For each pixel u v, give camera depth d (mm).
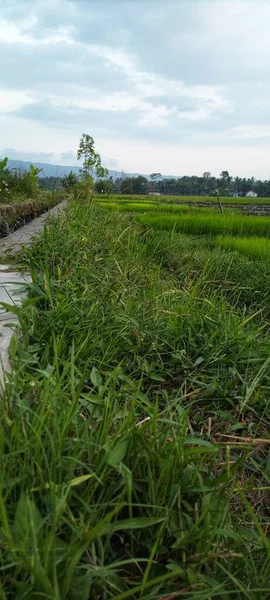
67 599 888
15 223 5633
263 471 1586
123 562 931
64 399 1354
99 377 1735
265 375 2021
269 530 1391
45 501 1018
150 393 1954
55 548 903
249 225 7895
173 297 2844
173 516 1142
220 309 2639
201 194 63031
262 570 1144
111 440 1178
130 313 2324
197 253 4520
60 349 1880
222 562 1109
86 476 1002
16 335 1953
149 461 1195
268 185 80812
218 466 1554
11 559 853
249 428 1762
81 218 5059
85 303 2381
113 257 3113
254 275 3852
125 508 1159
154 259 4348
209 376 2062
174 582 1042
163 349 2178
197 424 1801
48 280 2383
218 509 1137
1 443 1101
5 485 1015
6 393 1323
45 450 1148
